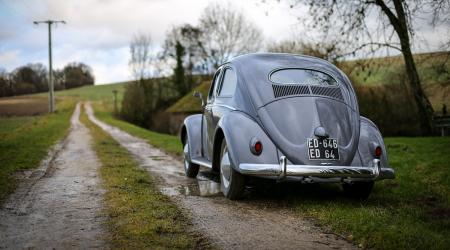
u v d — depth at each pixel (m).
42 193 6.21
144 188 6.60
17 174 8.14
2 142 15.92
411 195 6.07
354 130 5.55
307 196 6.02
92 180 7.40
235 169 5.36
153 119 57.06
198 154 7.58
